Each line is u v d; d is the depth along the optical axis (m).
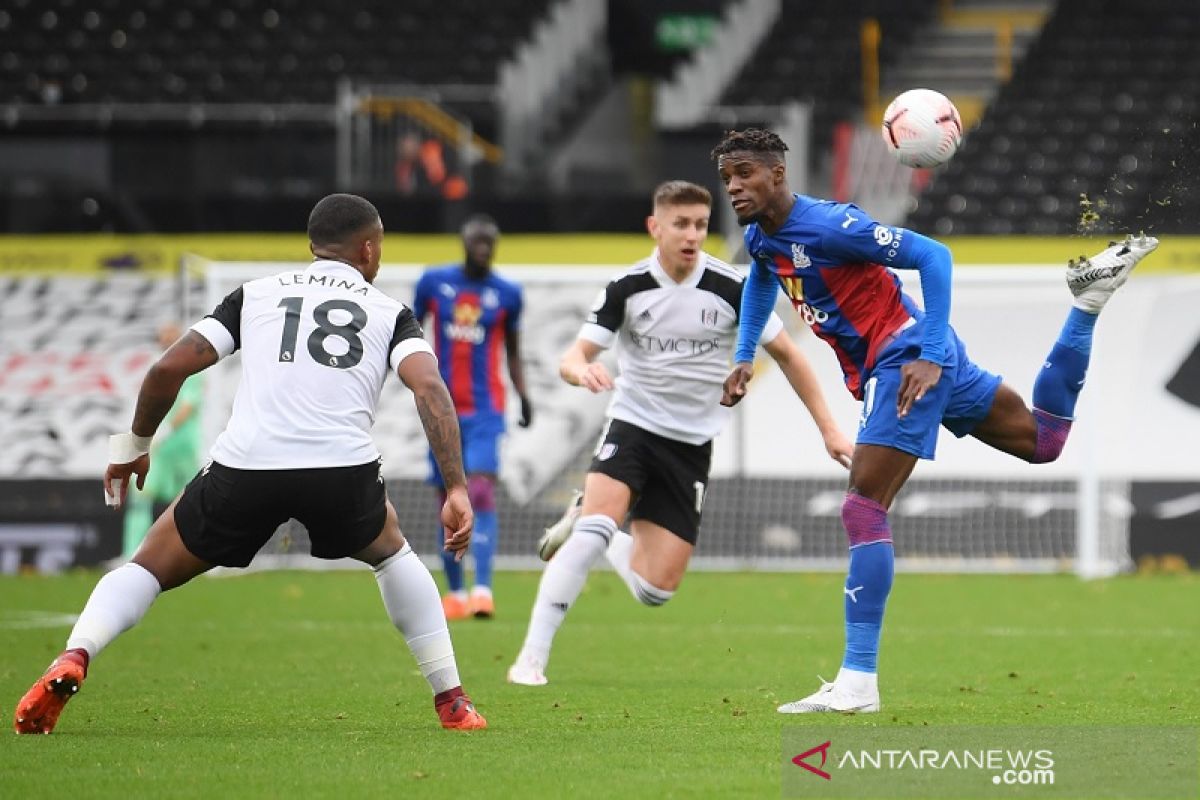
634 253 66.88
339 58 85.88
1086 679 29.03
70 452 66.88
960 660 32.41
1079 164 77.25
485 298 42.09
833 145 80.44
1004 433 25.33
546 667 31.52
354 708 25.02
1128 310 62.56
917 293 60.94
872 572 23.69
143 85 83.75
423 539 63.94
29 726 21.41
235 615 43.38
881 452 23.45
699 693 27.09
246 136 75.12
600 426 64.44
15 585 52.97
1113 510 60.94
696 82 86.56
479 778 18.30
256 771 18.67
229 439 20.97
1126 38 83.88
